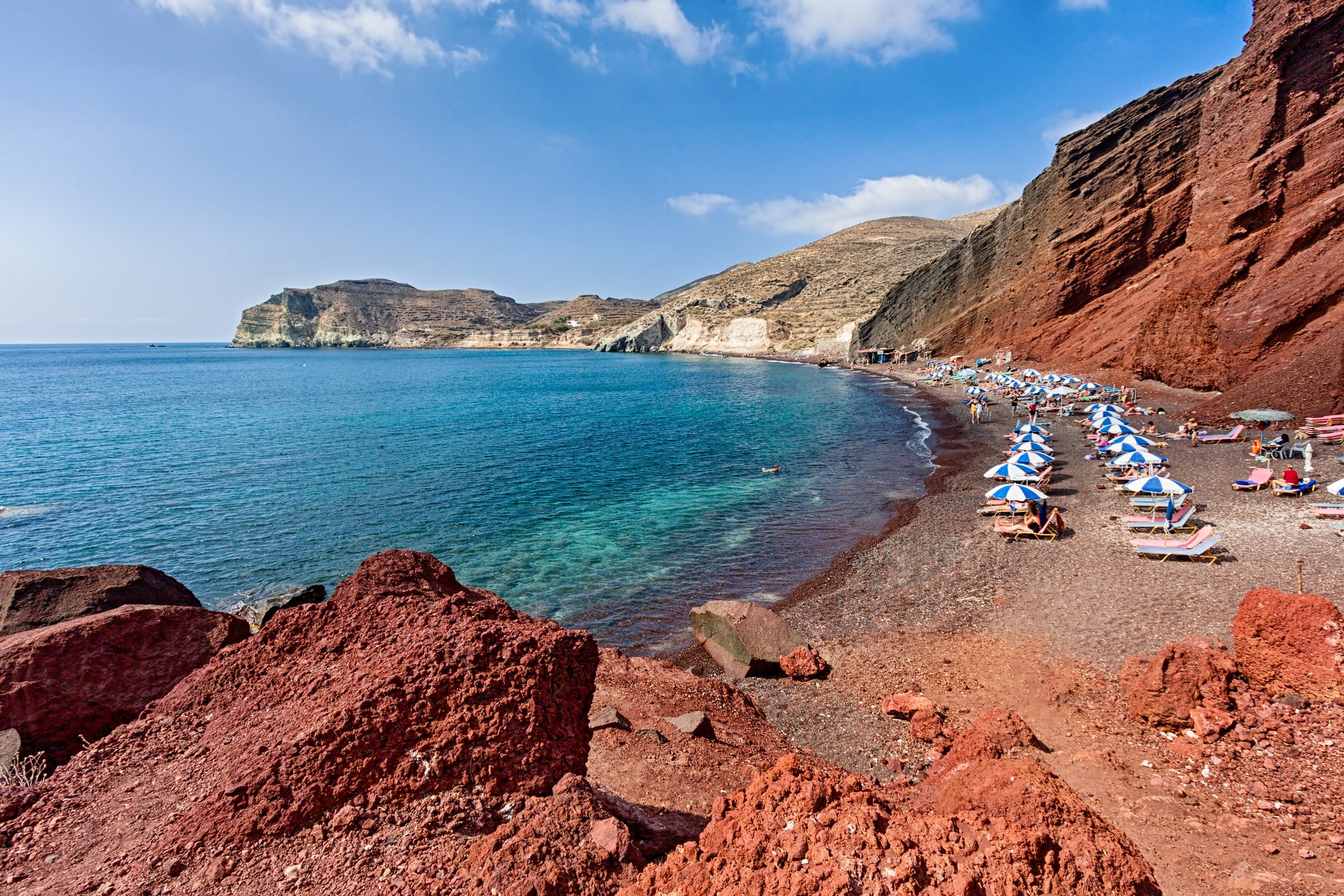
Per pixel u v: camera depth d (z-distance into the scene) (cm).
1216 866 613
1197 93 6172
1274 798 710
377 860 418
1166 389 4047
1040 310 6506
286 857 420
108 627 696
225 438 4544
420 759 480
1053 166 7200
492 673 532
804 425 4866
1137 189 5972
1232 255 3834
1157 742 878
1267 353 3459
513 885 392
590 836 456
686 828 609
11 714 607
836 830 425
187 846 429
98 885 405
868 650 1386
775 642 1321
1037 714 1038
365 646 611
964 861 408
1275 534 1734
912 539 2128
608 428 4844
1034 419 4094
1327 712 803
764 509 2597
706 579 1889
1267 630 871
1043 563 1780
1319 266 3366
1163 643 1238
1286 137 4000
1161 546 1691
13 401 7300
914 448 3778
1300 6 3962
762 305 18000
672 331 18912
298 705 548
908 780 893
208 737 560
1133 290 5616
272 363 16438
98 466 3603
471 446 4128
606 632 1567
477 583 1883
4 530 2439
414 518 2545
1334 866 590
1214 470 2455
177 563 2098
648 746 833
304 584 1914
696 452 3834
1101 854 426
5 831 461
